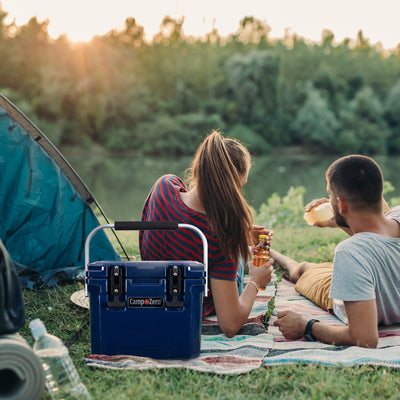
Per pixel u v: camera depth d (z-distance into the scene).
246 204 2.47
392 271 2.48
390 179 31.34
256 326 2.73
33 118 56.41
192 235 2.47
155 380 2.11
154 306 2.26
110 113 61.31
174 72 69.69
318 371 2.18
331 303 3.02
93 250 3.78
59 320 2.89
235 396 2.00
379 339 2.55
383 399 1.99
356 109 66.31
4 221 3.60
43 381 1.83
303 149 65.94
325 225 3.00
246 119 66.69
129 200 22.05
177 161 52.41
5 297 1.86
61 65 61.16
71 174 3.70
